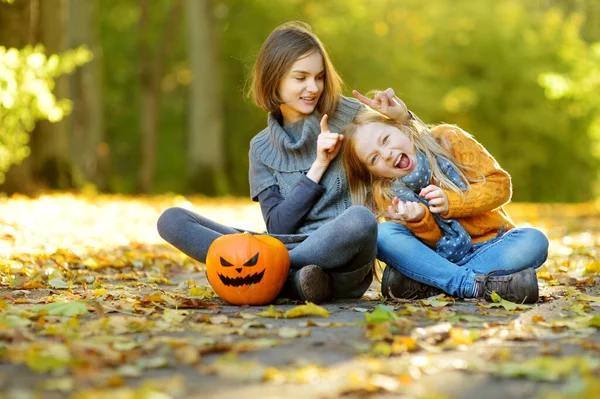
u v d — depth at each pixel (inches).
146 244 342.6
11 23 565.6
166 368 116.6
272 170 199.2
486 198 181.9
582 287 218.1
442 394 101.9
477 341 134.3
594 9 1381.6
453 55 1328.7
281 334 139.6
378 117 187.9
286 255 177.3
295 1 1195.9
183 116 1354.6
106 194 799.1
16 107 489.4
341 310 171.0
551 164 1395.2
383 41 1194.6
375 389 103.6
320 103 197.2
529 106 1358.3
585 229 509.0
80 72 846.5
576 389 100.1
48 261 261.6
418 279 185.6
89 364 114.7
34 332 143.2
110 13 1242.0
